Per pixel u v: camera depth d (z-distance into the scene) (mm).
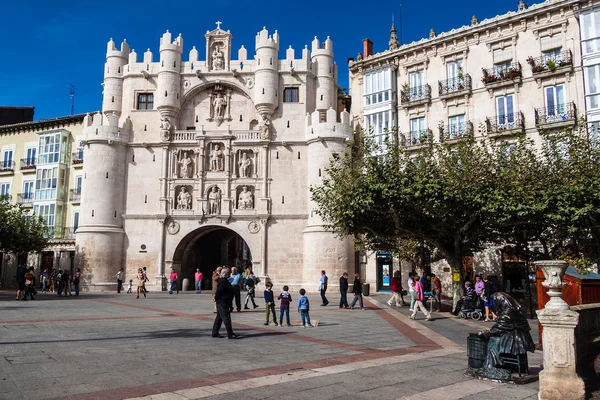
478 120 36219
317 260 40969
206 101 46094
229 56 46344
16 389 7801
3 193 53719
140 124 45188
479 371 9305
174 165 44562
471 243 24812
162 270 43125
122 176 44250
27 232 42094
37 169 51562
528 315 23016
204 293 39938
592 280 12562
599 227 20234
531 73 34094
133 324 16766
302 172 44031
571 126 31375
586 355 9430
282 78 45375
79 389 7887
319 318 20438
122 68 46906
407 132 39625
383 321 19500
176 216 43750
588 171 19938
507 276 34156
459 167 23172
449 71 38312
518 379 8953
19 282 28828
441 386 8531
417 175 22000
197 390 7895
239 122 45688
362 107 42938
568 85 32438
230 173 44188
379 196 22500
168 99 44594
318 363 10359
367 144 27016
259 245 43125
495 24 35719
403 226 24625
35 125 53125
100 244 42188
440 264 37062
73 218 50062
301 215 43094
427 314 20219
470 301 21281
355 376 9094
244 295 35312
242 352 11594
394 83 40969
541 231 22969
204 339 13625
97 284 41594
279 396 7641
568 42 32844
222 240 52594
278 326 17328
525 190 20594
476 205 21078
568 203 19078
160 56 45688
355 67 43344
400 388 8297
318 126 42719
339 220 24375
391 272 40156
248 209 43719
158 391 7836
